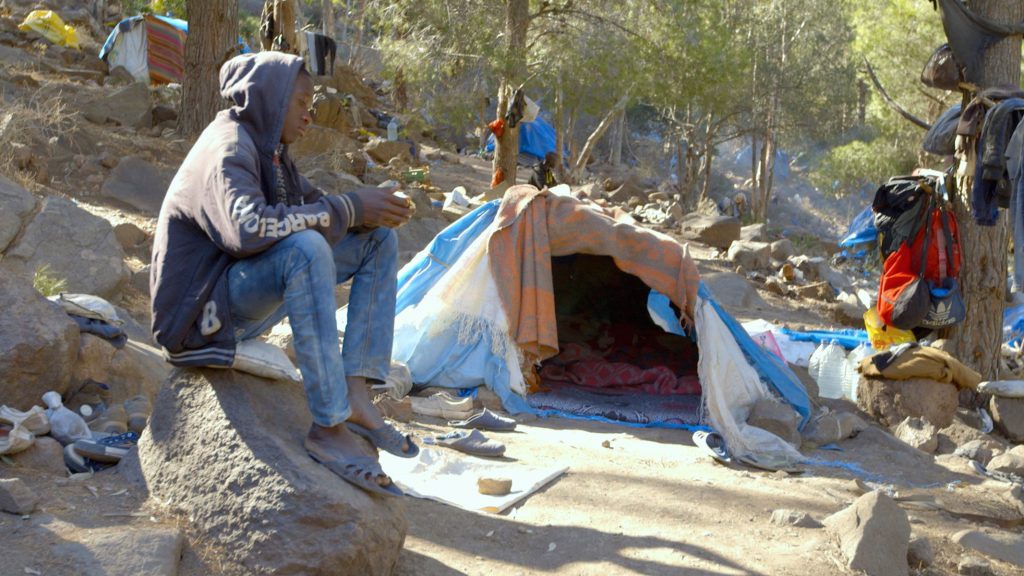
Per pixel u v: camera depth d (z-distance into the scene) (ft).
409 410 19.52
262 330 11.07
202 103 46.50
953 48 25.25
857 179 113.70
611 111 69.41
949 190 25.61
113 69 60.85
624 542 12.96
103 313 16.21
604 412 22.07
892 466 19.92
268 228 9.70
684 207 94.43
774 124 113.39
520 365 22.52
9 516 9.48
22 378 13.09
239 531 9.75
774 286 44.16
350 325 10.95
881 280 26.08
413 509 13.24
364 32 108.47
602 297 31.32
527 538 12.80
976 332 25.85
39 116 37.68
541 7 57.88
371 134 72.18
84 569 8.79
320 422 10.12
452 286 22.30
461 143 91.81
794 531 14.10
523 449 17.87
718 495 15.71
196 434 10.44
